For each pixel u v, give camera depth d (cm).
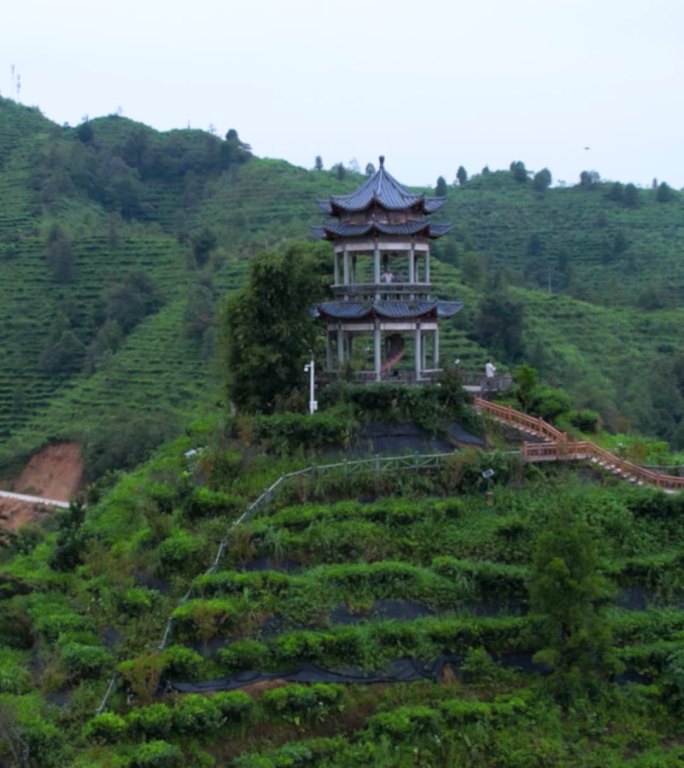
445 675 3675
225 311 5128
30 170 18025
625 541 4316
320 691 3438
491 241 18338
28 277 14000
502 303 10019
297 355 5016
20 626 4003
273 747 3325
